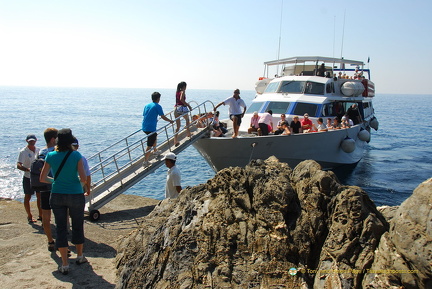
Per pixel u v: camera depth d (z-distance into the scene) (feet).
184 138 38.11
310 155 45.11
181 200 16.39
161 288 12.72
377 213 12.44
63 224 15.90
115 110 282.97
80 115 224.94
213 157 42.22
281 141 41.16
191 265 12.90
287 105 48.65
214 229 13.37
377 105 459.32
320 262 11.68
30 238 19.72
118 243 19.52
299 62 58.44
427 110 360.07
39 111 256.93
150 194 54.13
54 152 15.84
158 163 30.81
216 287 11.79
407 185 52.06
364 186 51.03
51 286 14.70
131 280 14.01
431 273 9.54
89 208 24.70
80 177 16.06
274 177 14.14
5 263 16.60
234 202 14.21
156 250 14.53
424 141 104.94
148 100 519.60
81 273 15.94
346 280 10.62
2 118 190.90
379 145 93.97
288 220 13.10
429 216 10.02
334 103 52.85
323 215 12.81
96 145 102.78
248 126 48.57
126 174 30.27
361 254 11.06
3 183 61.16
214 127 43.11
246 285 11.62
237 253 12.54
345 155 52.44
